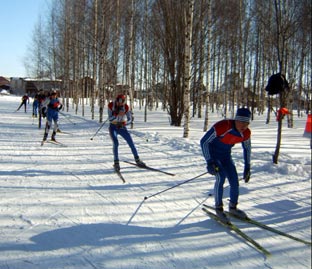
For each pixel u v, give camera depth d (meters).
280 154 8.62
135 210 5.00
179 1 16.98
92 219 4.61
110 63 27.78
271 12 15.34
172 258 3.55
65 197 5.59
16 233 4.10
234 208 4.66
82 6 23.28
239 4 21.81
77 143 11.79
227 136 4.44
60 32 36.62
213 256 3.61
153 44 28.31
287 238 4.05
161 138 12.34
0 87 87.81
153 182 6.60
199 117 26.06
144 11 22.00
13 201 5.32
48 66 42.00
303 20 9.65
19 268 3.29
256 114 32.16
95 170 7.61
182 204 5.28
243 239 4.03
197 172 7.38
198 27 17.00
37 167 7.83
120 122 7.80
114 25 22.80
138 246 3.82
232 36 23.12
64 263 3.41
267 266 3.39
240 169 7.36
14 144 11.30
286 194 5.69
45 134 11.63
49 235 4.06
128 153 9.76
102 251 3.69
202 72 18.17
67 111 32.50
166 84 20.66
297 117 29.39
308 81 25.86
